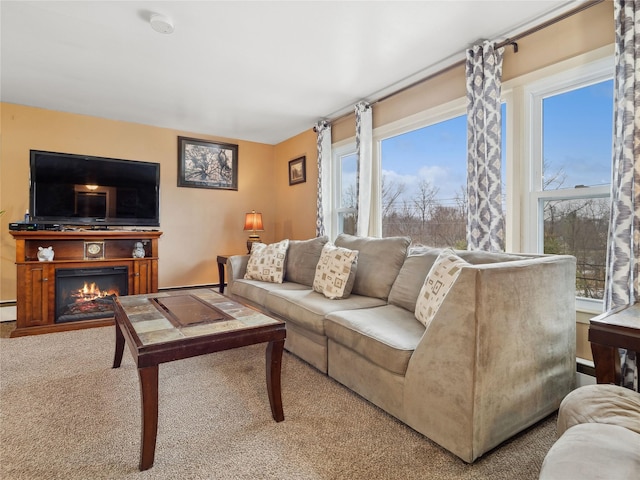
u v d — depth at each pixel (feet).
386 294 8.41
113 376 7.38
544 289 5.47
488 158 8.04
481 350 4.56
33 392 6.64
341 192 14.17
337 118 13.51
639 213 5.74
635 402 3.48
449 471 4.52
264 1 6.79
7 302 12.26
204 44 8.37
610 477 2.42
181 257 15.61
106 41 8.27
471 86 8.36
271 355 5.70
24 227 10.69
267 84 10.62
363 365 6.30
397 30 7.74
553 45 7.34
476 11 7.06
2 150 12.20
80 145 13.43
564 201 7.45
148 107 12.67
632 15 5.84
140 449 4.94
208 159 16.22
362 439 5.21
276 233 17.87
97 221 13.08
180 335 5.08
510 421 4.99
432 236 10.50
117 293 12.48
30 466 4.57
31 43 8.36
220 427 5.52
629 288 5.81
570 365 6.03
